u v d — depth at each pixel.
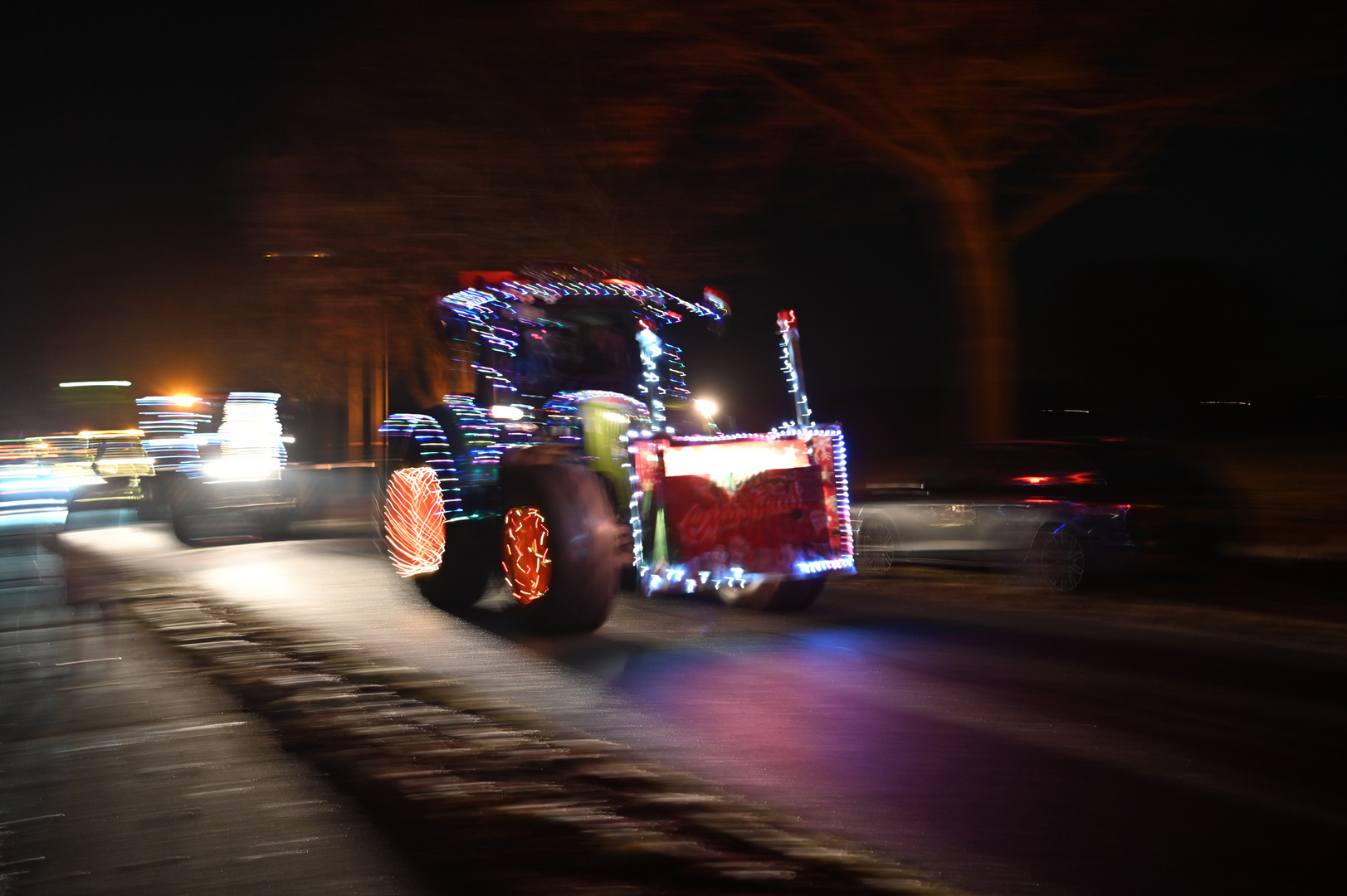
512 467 9.77
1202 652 8.80
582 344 10.54
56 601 12.45
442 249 18.11
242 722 7.09
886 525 13.17
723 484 9.48
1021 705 7.15
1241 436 32.88
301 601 11.91
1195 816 5.18
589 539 9.24
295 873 4.73
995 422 16.45
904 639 9.45
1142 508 11.22
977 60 14.05
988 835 4.96
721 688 7.71
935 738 6.43
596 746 6.35
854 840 4.94
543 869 4.70
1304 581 12.18
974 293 16.44
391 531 11.81
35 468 17.53
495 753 6.25
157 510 21.81
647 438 9.35
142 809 5.57
